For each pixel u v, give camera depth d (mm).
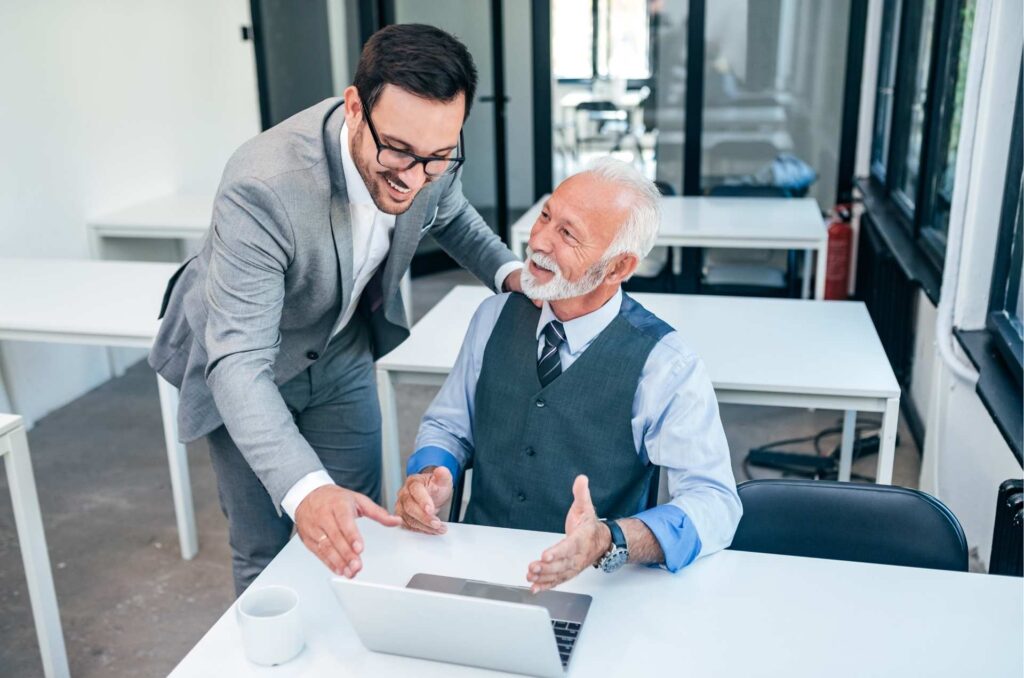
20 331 2594
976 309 2582
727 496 1482
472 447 1791
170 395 2598
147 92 4430
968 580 1338
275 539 1912
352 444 1954
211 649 1225
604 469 1603
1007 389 2236
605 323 1605
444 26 5594
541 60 5336
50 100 3850
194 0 4703
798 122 5082
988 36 2398
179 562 2738
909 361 3688
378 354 1922
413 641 1179
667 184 4766
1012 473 2148
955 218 2537
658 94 5254
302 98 5367
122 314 2645
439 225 1914
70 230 3990
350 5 5438
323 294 1593
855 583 1333
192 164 4812
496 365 1671
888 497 1561
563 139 5500
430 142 1286
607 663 1171
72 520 2986
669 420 1557
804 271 4074
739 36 5016
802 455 3227
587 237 1496
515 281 1771
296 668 1184
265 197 1419
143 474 3305
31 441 3594
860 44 4859
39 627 2053
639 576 1351
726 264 4727
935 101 3547
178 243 4680
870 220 4309
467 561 1399
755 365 2244
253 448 1365
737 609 1275
